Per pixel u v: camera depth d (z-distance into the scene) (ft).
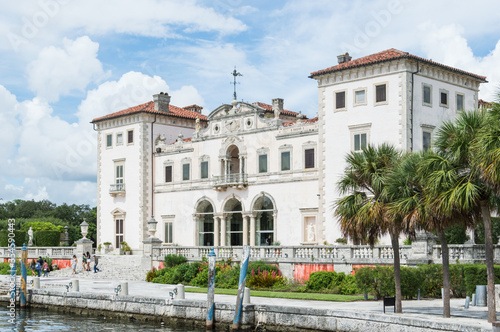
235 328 108.47
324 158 195.21
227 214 231.30
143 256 195.00
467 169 87.40
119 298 130.52
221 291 144.46
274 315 106.83
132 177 257.96
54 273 217.56
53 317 133.28
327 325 99.50
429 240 133.39
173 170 249.55
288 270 159.22
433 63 184.65
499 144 79.92
